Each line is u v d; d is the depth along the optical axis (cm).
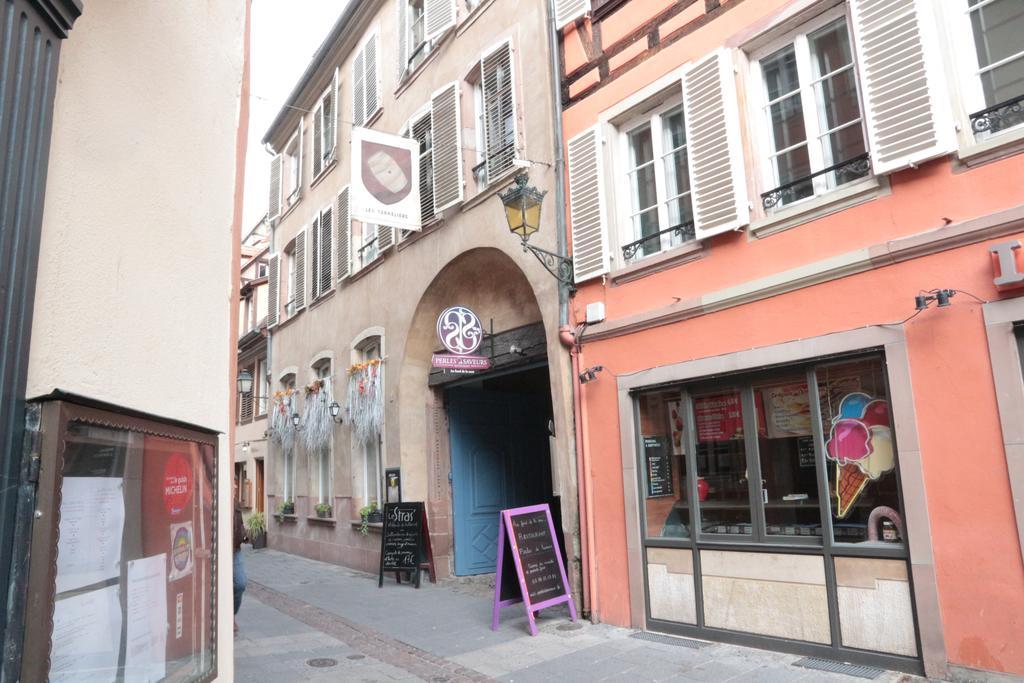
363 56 1464
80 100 249
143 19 302
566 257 820
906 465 512
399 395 1175
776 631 590
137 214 288
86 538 220
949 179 511
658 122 766
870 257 542
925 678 491
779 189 624
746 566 618
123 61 282
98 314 254
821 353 571
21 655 188
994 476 470
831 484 570
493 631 736
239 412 2344
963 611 477
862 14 560
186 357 329
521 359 976
